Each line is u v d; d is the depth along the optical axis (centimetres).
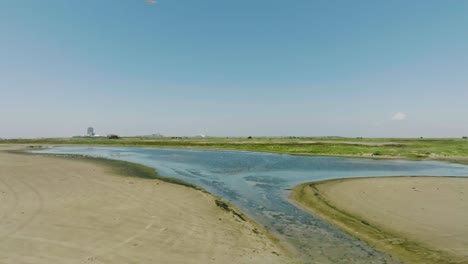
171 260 1155
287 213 1944
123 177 3086
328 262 1220
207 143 11281
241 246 1341
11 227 1436
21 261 1088
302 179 3294
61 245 1247
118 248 1241
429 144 10075
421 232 1538
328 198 2303
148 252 1216
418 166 4641
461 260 1229
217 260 1182
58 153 6744
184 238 1390
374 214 1862
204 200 2172
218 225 1616
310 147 8262
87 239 1321
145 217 1670
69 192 2219
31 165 3797
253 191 2650
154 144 11331
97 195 2144
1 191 2208
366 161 5316
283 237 1503
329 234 1547
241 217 1816
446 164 4969
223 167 4359
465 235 1487
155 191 2381
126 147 10281
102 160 5025
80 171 3384
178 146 10275
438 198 2238
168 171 3875
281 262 1204
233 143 10950
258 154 6831
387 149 7562
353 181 3022
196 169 4116
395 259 1252
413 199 2212
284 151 7375
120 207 1848
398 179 3134
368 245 1400
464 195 2334
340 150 7269
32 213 1669
